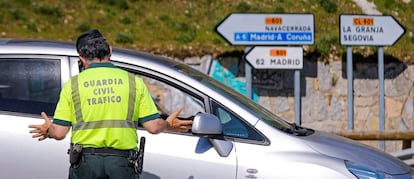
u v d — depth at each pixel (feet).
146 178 22.81
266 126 23.82
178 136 23.25
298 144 23.71
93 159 20.31
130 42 57.77
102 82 20.56
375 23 54.49
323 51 58.44
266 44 51.52
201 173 22.86
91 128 20.35
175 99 49.03
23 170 23.03
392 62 60.44
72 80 20.67
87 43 20.88
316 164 23.21
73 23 60.39
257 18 51.37
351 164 23.73
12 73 24.16
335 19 65.87
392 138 44.75
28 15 60.13
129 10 63.26
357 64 59.21
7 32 56.85
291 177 22.93
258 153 23.22
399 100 60.39
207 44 58.44
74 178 20.58
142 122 20.99
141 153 20.93
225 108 23.94
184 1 65.31
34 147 23.07
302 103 57.62
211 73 57.11
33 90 24.06
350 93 55.06
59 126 20.44
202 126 22.25
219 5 65.46
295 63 51.60
